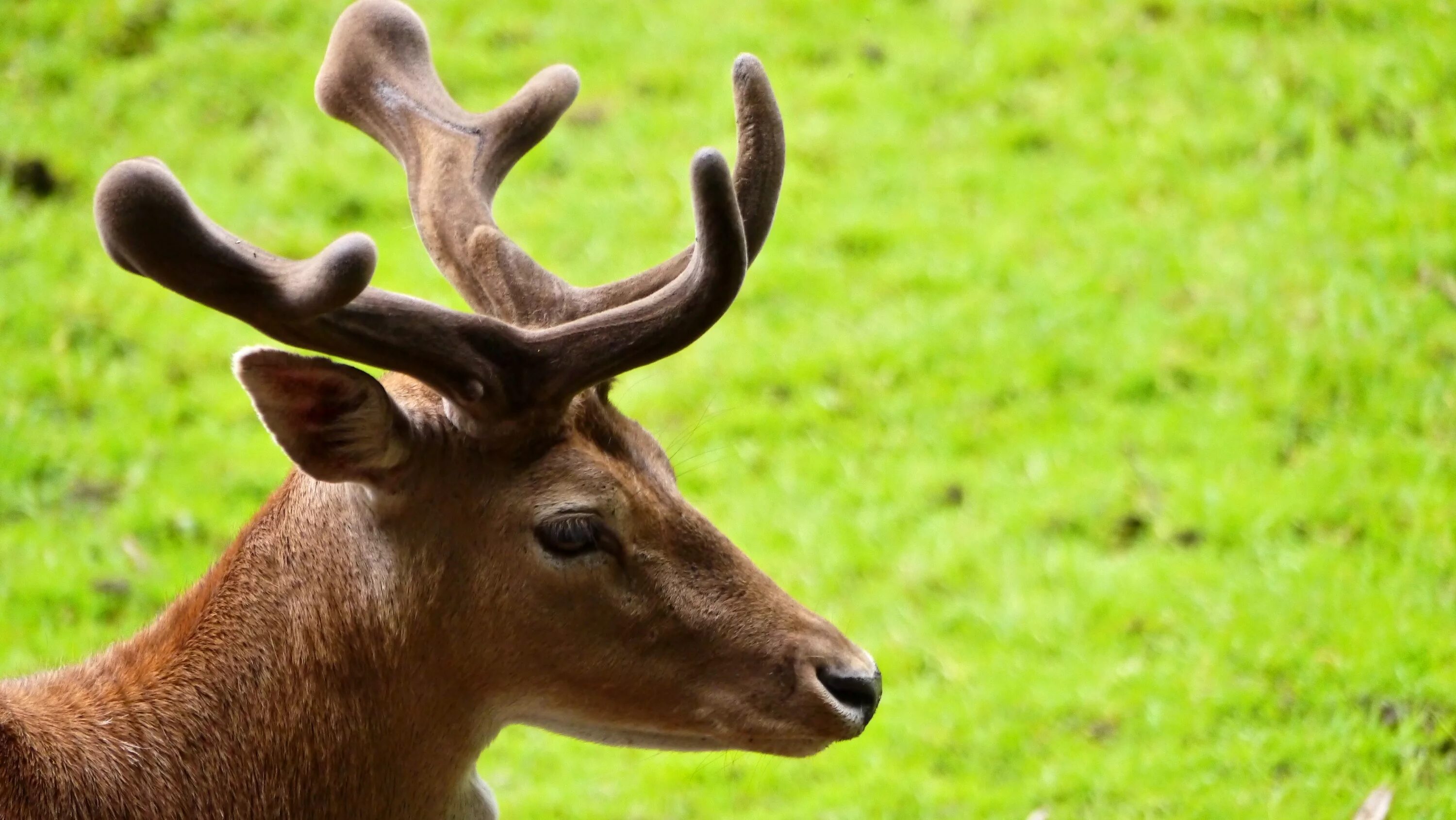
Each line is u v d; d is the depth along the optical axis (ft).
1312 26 56.70
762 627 22.13
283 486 22.85
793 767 34.78
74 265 51.70
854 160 54.54
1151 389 44.86
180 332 49.42
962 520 41.42
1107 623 37.37
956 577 39.50
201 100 58.54
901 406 45.29
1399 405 42.45
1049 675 36.24
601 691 22.16
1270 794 31.78
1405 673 33.94
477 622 21.71
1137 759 33.35
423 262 50.78
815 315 48.80
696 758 35.24
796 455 44.19
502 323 20.92
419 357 20.30
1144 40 57.36
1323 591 36.73
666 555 21.99
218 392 47.34
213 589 22.43
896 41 59.16
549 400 21.01
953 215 52.06
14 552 40.57
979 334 47.34
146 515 42.01
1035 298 48.21
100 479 43.75
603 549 21.66
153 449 44.83
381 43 25.14
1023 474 42.70
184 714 21.76
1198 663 35.65
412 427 21.08
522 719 22.66
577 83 25.03
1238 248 48.98
